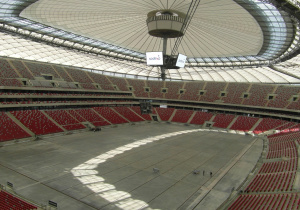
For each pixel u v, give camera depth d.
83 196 25.05
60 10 43.09
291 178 27.89
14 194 24.61
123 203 24.05
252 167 37.47
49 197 24.48
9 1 38.16
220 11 40.84
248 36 49.50
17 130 48.78
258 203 23.20
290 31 42.81
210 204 24.88
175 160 39.50
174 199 25.67
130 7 43.09
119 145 47.66
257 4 35.56
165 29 46.50
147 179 30.81
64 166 33.84
